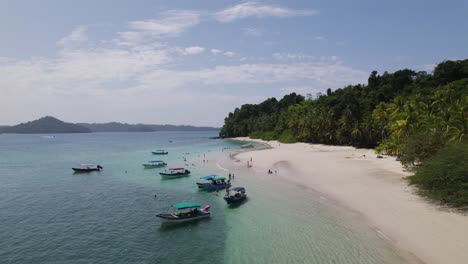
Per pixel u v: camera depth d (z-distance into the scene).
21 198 49.16
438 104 68.44
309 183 51.97
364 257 25.08
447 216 31.09
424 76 117.88
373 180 49.31
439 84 105.44
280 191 48.44
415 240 26.84
